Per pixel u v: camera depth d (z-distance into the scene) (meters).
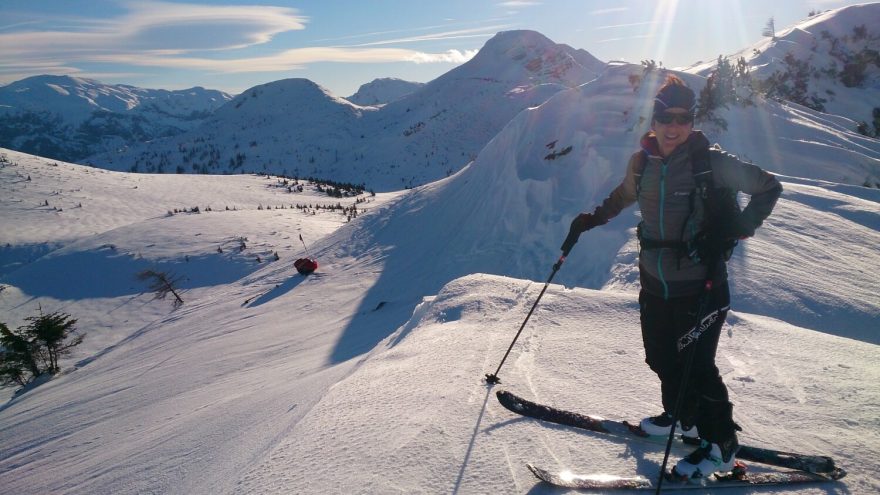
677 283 2.55
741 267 10.70
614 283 12.51
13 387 30.89
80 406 16.72
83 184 92.75
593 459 2.82
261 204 87.69
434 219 26.86
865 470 2.69
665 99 2.39
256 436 4.92
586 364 4.11
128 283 47.84
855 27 65.00
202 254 51.56
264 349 17.53
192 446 6.44
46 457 12.14
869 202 15.39
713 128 25.73
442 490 2.63
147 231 58.97
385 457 2.94
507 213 20.98
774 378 3.81
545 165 21.34
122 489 5.91
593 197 18.92
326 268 28.59
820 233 12.83
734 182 2.39
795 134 26.23
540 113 24.34
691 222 2.47
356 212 71.12
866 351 4.31
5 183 88.00
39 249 64.88
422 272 21.47
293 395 6.82
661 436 2.94
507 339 4.82
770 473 2.67
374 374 4.55
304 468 2.99
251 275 35.66
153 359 21.55
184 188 98.25
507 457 2.85
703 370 2.59
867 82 57.19
